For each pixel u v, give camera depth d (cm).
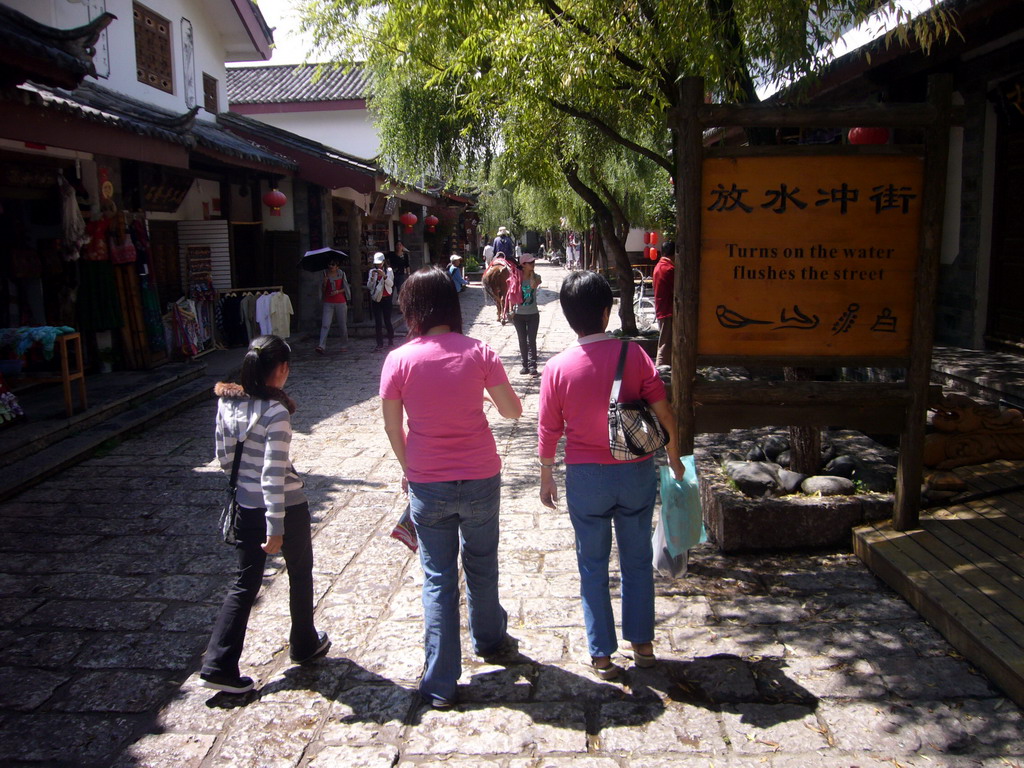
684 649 398
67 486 666
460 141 1211
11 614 450
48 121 716
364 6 755
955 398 553
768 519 496
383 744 336
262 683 383
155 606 459
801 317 461
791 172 448
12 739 342
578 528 373
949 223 907
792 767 312
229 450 372
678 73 601
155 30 1256
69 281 953
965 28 680
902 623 412
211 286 1325
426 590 361
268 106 2508
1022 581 414
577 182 1246
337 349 1425
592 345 369
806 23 535
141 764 326
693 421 472
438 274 366
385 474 702
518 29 586
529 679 378
